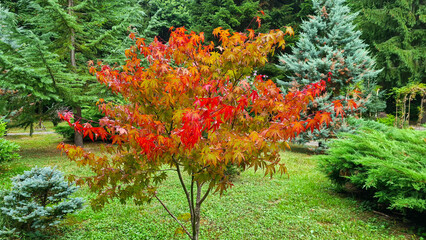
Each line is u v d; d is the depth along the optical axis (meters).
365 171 4.90
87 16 10.99
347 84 10.70
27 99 9.39
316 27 11.25
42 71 8.12
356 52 10.50
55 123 11.14
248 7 17.77
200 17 19.47
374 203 5.00
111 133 2.40
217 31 2.51
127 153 2.55
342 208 4.82
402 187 3.97
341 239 3.69
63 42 10.03
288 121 2.14
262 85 2.51
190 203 2.88
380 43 19.31
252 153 2.18
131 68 2.63
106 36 9.65
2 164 7.59
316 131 9.98
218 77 2.53
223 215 4.50
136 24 11.51
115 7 12.44
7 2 12.46
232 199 5.27
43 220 3.65
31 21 10.15
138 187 2.53
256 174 7.11
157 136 2.05
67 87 9.05
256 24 18.77
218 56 2.41
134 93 2.32
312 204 4.96
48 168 4.05
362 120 9.73
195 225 2.92
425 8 17.23
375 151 4.88
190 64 2.55
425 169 4.00
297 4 20.86
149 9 23.95
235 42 2.48
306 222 4.22
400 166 3.94
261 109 2.47
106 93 9.75
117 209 4.73
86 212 4.57
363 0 19.66
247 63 2.40
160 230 3.96
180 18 24.69
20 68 7.41
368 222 4.26
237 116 2.48
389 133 5.61
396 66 18.72
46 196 3.98
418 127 14.30
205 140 2.30
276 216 4.44
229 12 17.80
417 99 18.17
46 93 8.63
